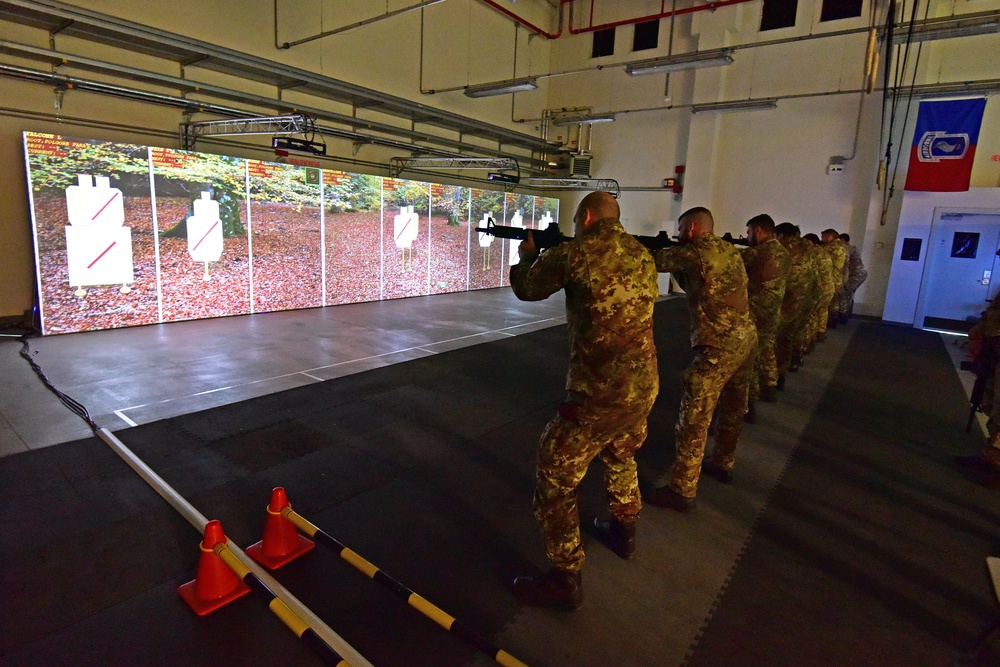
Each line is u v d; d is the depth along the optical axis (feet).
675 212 39.78
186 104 21.44
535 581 6.64
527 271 6.60
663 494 9.11
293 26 26.08
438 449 11.16
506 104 40.81
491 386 15.76
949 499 9.82
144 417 12.19
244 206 24.04
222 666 5.59
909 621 6.59
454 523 8.39
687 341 24.02
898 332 27.94
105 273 20.16
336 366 17.11
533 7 41.01
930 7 28.43
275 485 9.37
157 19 21.09
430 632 6.19
